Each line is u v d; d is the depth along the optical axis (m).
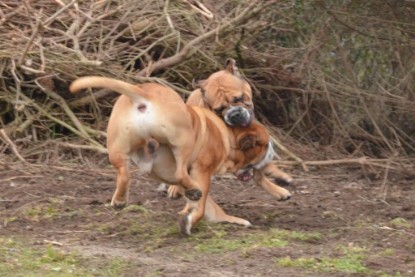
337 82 16.88
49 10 16.11
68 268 9.03
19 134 14.95
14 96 15.14
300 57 17.11
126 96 9.73
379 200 12.97
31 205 11.79
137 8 16.19
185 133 9.73
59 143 14.88
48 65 14.94
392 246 10.11
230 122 10.57
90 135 15.14
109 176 13.84
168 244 10.04
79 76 15.16
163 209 11.75
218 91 10.62
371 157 16.69
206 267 9.12
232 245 9.90
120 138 9.71
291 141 16.55
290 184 12.49
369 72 17.33
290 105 17.33
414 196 13.42
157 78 15.82
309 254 9.61
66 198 12.27
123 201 10.05
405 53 16.98
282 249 9.78
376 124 16.47
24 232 10.62
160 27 16.17
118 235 10.46
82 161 14.66
